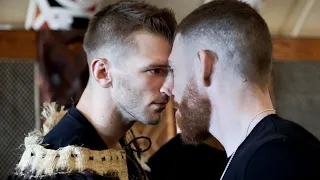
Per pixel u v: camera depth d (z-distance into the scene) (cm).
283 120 77
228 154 82
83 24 185
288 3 228
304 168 68
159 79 97
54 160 93
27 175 95
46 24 184
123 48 96
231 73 80
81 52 184
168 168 133
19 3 203
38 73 184
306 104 219
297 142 71
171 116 184
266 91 82
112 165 98
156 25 97
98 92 99
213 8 84
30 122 183
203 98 84
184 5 214
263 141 72
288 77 219
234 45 80
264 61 81
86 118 100
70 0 181
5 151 182
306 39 222
